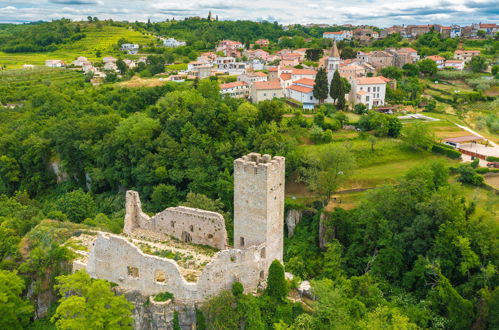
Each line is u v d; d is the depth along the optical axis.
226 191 105.38
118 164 127.38
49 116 168.38
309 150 116.62
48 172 145.12
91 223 90.31
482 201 94.25
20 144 147.75
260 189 64.06
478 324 64.75
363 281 73.06
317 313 60.38
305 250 91.50
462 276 73.00
